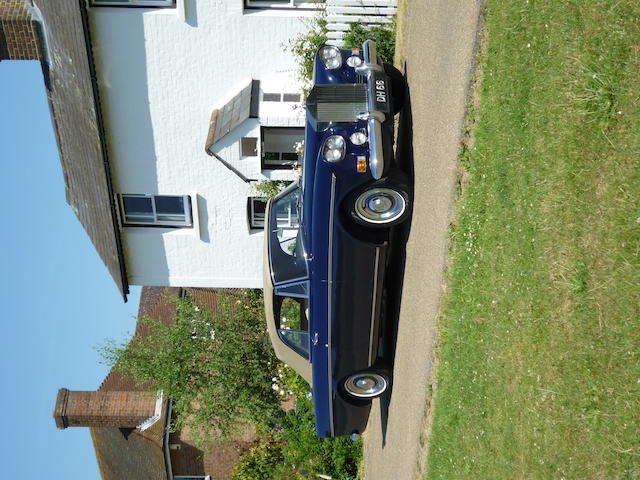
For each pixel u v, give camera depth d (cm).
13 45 1300
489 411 574
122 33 1240
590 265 442
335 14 1242
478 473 590
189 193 1388
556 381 471
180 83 1290
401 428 826
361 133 731
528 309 517
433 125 734
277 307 875
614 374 412
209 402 1602
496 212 580
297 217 893
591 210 445
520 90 545
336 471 1441
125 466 2447
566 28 484
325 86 758
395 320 865
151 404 2142
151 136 1329
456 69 674
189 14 1239
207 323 1670
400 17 1152
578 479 436
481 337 597
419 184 766
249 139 1326
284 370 1630
